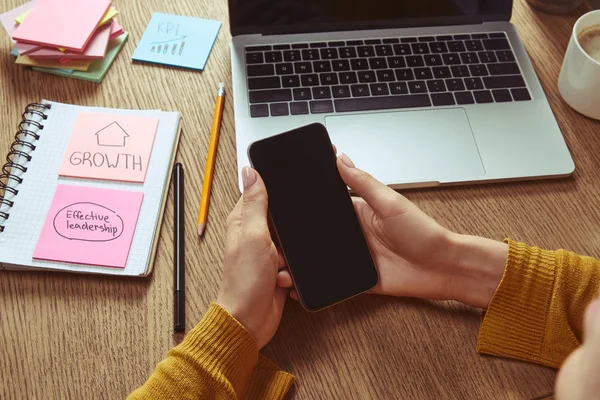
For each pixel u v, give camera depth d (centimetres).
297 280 54
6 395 50
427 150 65
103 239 58
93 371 51
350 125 67
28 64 71
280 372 51
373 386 51
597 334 31
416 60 73
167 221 61
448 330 55
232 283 52
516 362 53
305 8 73
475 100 70
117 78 71
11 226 58
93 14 73
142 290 56
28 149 63
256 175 55
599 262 55
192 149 66
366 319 55
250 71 71
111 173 62
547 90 73
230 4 72
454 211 62
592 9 82
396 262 58
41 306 55
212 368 48
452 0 75
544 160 65
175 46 74
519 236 61
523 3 82
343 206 57
